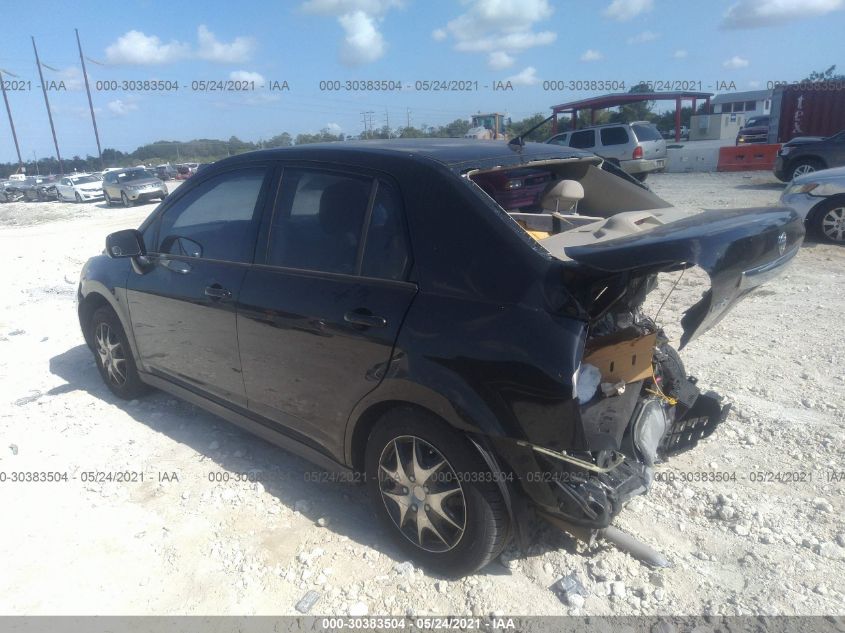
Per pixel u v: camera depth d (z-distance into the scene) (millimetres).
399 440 3107
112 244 4363
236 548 3391
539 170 4199
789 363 5309
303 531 3512
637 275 2748
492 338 2725
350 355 3158
